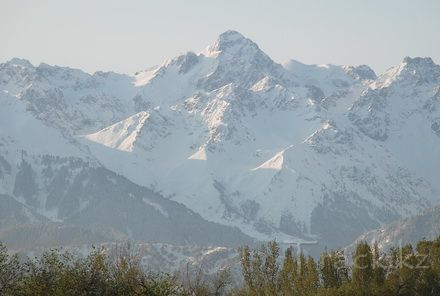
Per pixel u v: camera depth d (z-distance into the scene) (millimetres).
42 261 191000
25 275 188125
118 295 190375
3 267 187250
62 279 186000
